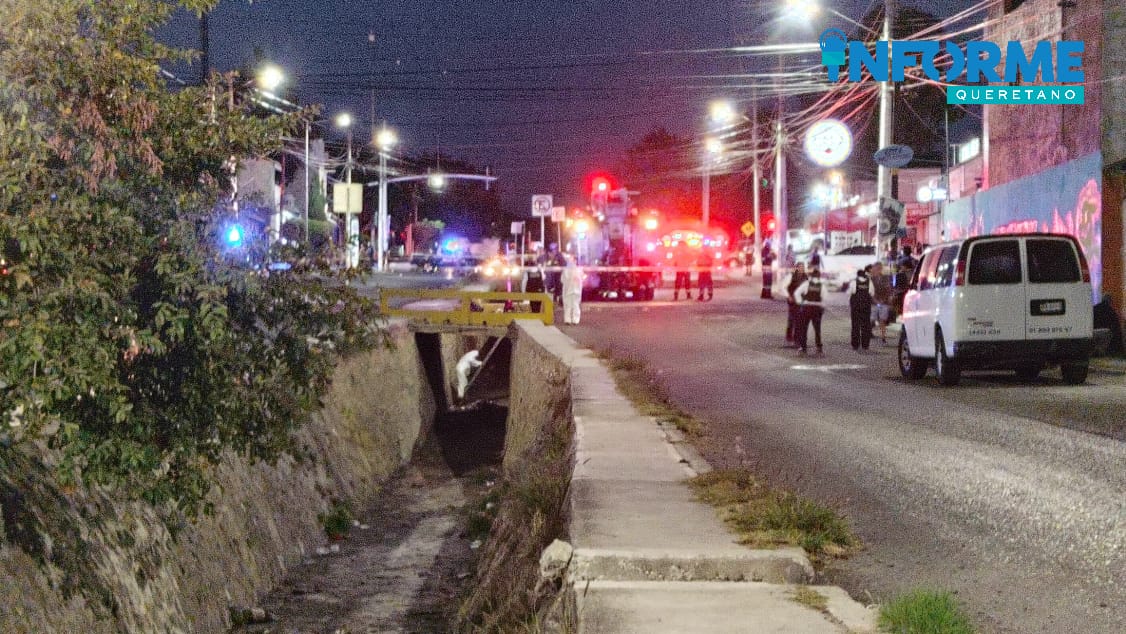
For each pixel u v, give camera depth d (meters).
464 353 38.44
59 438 7.99
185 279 7.72
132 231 7.55
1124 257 23.27
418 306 34.97
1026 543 7.91
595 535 7.64
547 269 37.59
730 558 6.97
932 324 18.45
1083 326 17.55
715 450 11.91
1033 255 17.58
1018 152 29.47
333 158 77.50
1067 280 17.56
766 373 20.88
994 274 17.53
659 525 7.96
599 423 13.36
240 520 14.12
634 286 43.50
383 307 28.98
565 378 18.36
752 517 7.95
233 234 8.93
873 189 68.75
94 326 7.04
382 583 14.64
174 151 8.71
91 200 7.46
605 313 37.22
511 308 34.16
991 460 11.14
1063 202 25.30
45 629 8.37
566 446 13.33
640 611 6.12
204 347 8.41
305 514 16.80
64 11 7.26
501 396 35.66
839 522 7.98
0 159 6.88
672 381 19.42
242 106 9.14
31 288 7.05
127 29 7.91
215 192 8.90
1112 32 24.14
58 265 7.08
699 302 42.84
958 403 15.96
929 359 18.95
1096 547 7.74
